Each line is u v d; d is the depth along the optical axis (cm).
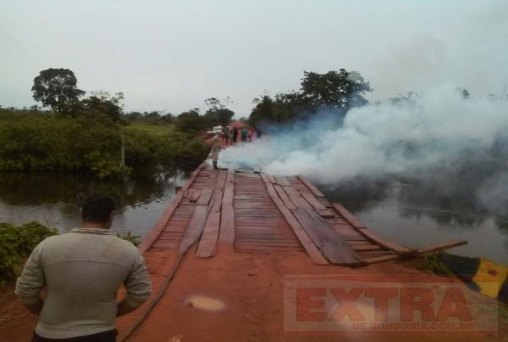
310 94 2353
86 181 2358
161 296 505
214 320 452
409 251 688
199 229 802
